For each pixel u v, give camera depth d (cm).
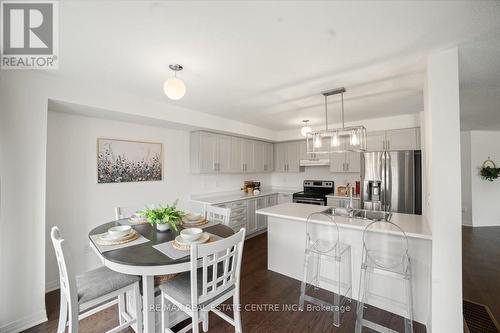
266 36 150
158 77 217
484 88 244
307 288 248
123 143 310
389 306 211
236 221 409
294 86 240
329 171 504
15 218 185
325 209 290
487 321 203
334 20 133
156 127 348
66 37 150
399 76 213
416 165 333
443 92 164
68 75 210
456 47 161
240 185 504
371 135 393
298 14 127
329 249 239
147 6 121
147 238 185
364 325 184
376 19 132
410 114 357
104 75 212
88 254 278
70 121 265
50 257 249
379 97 275
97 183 286
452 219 159
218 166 410
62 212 259
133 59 181
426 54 172
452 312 158
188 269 150
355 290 228
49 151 250
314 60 183
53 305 222
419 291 197
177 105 313
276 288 250
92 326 192
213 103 304
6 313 181
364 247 205
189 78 220
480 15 126
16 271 186
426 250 194
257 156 503
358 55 175
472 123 438
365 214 264
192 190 401
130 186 318
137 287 170
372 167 353
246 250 370
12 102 185
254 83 232
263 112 349
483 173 511
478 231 477
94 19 132
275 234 288
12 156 184
